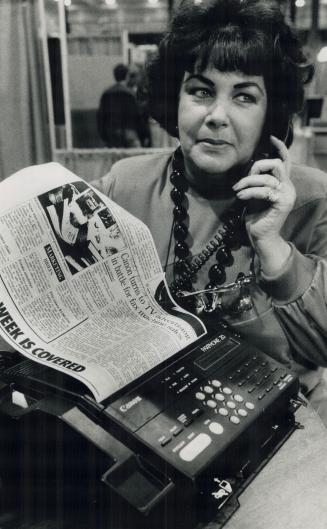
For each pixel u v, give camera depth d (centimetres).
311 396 85
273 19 68
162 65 77
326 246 82
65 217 61
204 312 74
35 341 54
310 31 518
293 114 78
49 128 283
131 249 66
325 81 364
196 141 72
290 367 78
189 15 69
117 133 304
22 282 57
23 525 47
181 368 55
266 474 53
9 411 46
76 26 751
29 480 47
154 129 331
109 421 47
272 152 77
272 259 70
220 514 47
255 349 61
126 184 92
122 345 56
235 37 65
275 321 75
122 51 378
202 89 70
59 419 45
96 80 320
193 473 42
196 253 82
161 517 42
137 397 50
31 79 266
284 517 48
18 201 58
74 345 55
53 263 59
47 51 266
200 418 49
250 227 70
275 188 70
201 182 80
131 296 65
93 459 44
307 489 51
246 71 67
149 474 43
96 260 63
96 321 60
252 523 47
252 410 51
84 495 45
